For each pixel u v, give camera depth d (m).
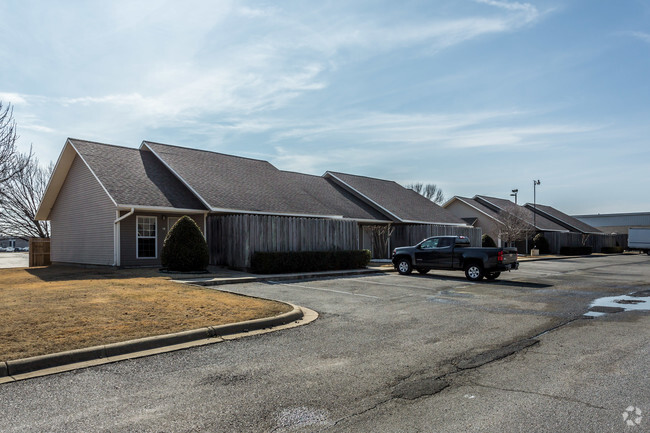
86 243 21.00
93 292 10.71
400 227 30.50
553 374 5.72
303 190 27.64
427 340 7.55
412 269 19.11
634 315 9.85
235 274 16.80
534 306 11.05
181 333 7.37
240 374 5.77
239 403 4.80
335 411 4.59
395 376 5.69
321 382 5.46
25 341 6.58
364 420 4.37
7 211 33.34
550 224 51.91
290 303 11.11
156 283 12.98
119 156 21.86
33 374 5.68
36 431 4.11
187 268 16.53
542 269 24.64
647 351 6.82
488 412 4.53
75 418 4.41
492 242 39.16
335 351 6.86
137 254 19.19
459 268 17.59
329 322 9.00
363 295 12.73
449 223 34.91
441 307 10.84
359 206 31.36
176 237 16.58
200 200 20.42
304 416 4.47
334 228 21.64
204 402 4.83
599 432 4.07
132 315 8.41
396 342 7.41
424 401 4.84
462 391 5.14
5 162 25.53
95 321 7.84
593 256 44.31
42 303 9.21
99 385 5.34
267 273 17.75
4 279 15.58
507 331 8.23
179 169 22.33
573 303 11.55
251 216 18.36
